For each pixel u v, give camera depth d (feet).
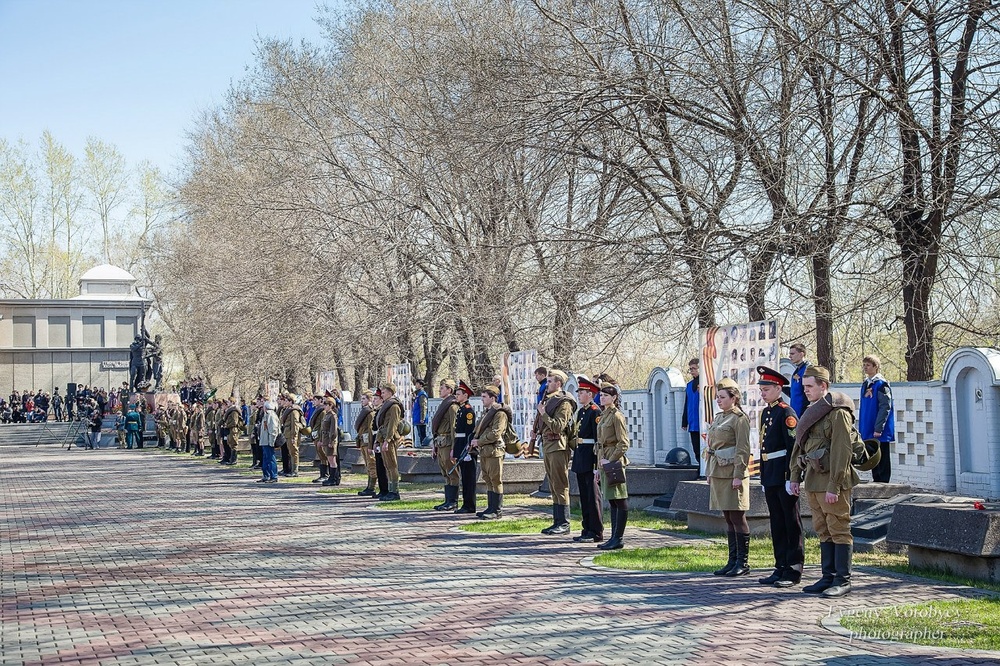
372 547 44.96
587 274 68.69
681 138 68.18
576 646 25.61
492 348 103.71
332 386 125.49
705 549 42.27
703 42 66.90
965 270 57.21
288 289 124.77
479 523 53.36
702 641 26.00
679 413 72.49
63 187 297.74
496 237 88.53
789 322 74.69
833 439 32.04
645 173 71.46
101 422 193.98
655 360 90.27
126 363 268.00
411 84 104.94
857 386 58.54
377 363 122.31
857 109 61.11
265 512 61.82
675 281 64.39
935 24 54.39
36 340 261.65
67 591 34.99
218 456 130.31
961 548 34.14
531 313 80.64
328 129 120.98
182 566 40.45
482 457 56.03
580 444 46.37
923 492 47.39
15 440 190.39
